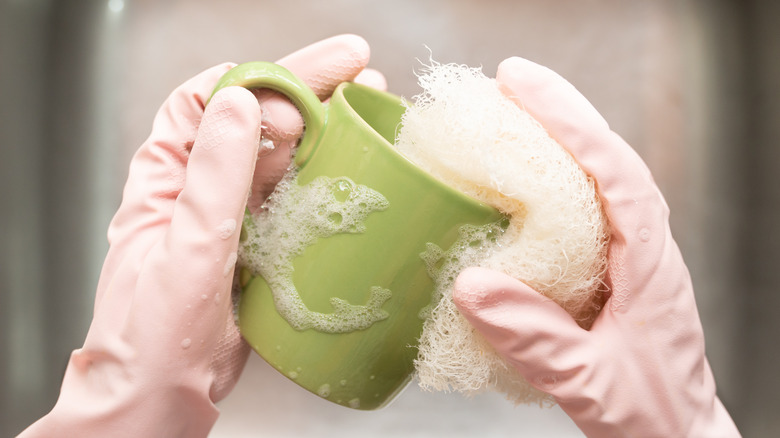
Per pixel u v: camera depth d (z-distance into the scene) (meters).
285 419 0.70
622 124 0.72
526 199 0.41
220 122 0.41
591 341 0.43
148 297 0.41
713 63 0.71
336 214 0.41
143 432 0.42
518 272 0.42
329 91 0.47
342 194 0.41
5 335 0.65
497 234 0.42
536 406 0.71
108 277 0.45
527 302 0.42
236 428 0.70
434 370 0.42
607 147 0.43
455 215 0.41
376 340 0.42
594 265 0.43
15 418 0.65
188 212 0.41
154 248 0.42
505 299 0.41
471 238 0.41
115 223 0.46
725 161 0.71
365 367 0.43
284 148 0.44
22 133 0.68
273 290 0.43
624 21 0.71
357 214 0.41
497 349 0.43
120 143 0.71
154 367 0.41
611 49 0.72
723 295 0.70
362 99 0.47
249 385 0.70
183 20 0.72
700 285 0.70
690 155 0.71
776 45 0.69
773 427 0.66
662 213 0.44
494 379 0.45
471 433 0.71
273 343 0.43
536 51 0.72
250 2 0.72
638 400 0.43
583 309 0.45
